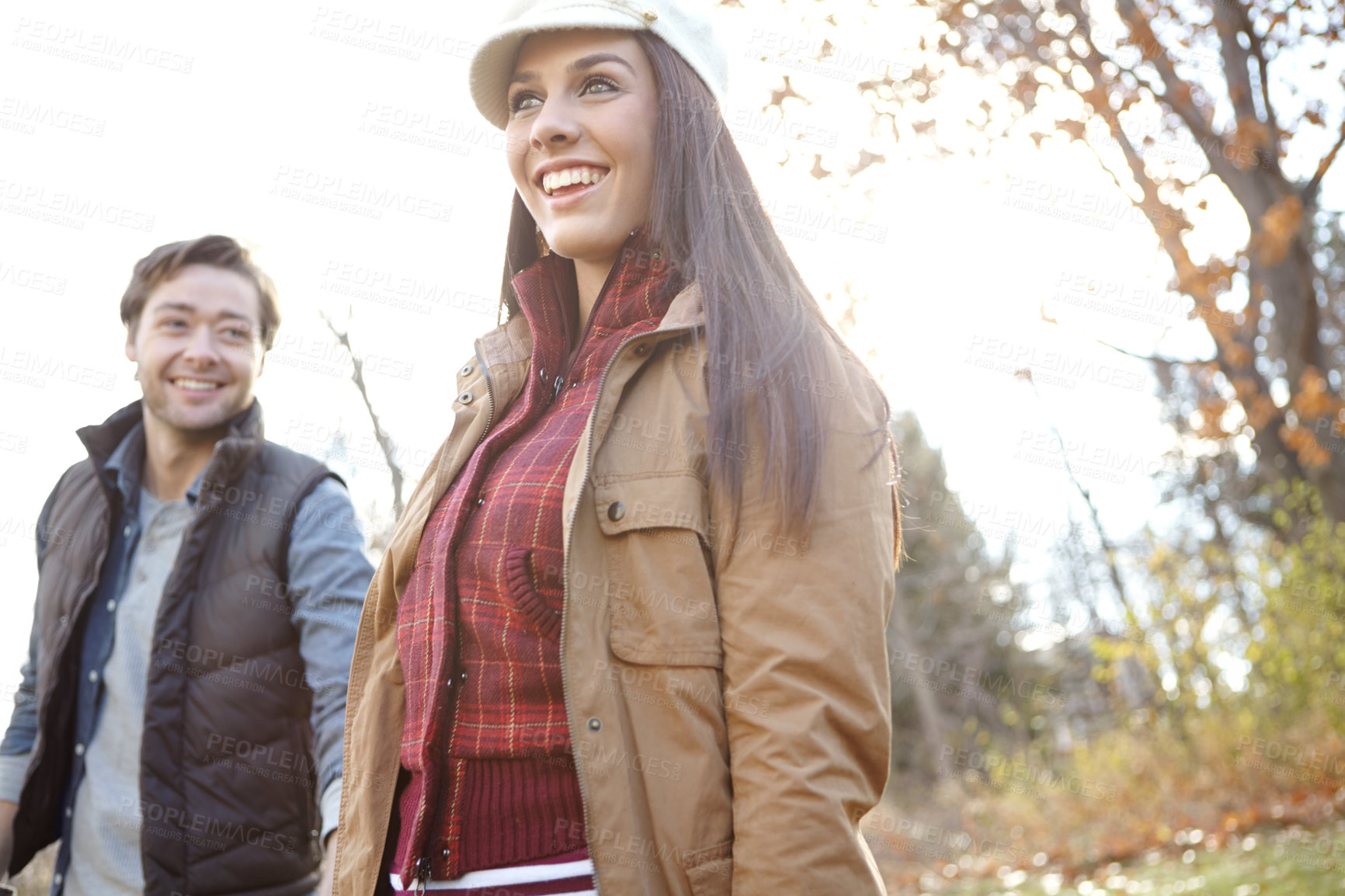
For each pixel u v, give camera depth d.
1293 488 9.08
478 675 1.46
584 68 1.66
